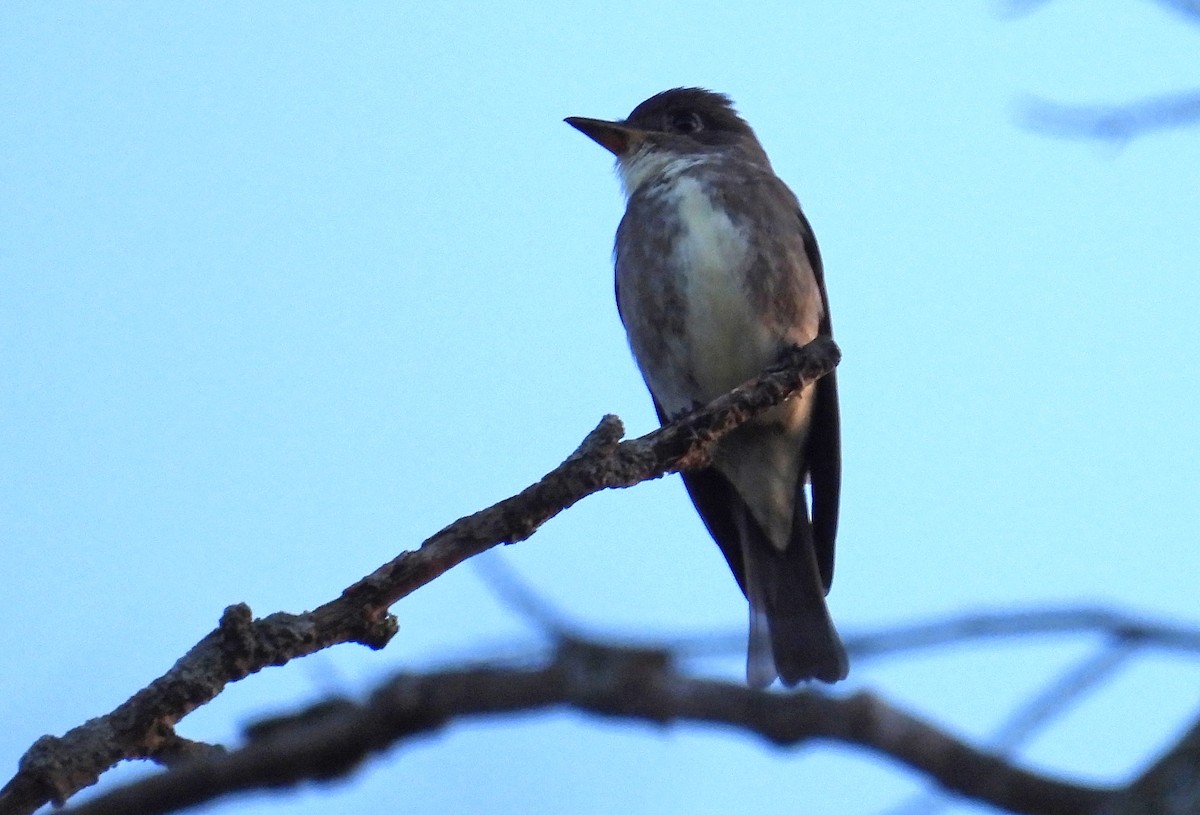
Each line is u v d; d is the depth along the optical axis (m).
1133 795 3.62
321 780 4.06
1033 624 4.25
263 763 4.03
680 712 3.95
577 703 3.99
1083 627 4.23
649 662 4.01
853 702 3.91
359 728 4.03
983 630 4.28
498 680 4.02
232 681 6.18
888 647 4.28
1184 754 3.60
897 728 3.88
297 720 4.38
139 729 5.90
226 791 4.02
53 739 5.81
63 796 5.71
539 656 4.04
